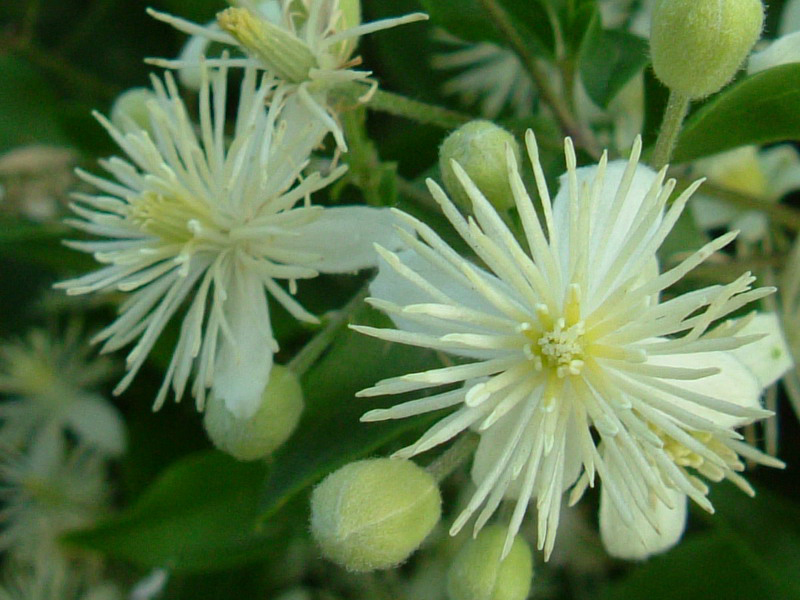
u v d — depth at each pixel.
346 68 0.07
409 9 0.08
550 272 0.06
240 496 0.08
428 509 0.06
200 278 0.08
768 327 0.07
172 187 0.07
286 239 0.07
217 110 0.07
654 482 0.06
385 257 0.06
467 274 0.06
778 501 0.08
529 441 0.06
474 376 0.06
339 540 0.06
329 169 0.07
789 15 0.08
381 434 0.07
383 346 0.07
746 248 0.08
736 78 0.07
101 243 0.07
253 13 0.07
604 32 0.08
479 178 0.06
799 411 0.08
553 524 0.06
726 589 0.08
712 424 0.06
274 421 0.07
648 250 0.06
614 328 0.06
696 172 0.08
